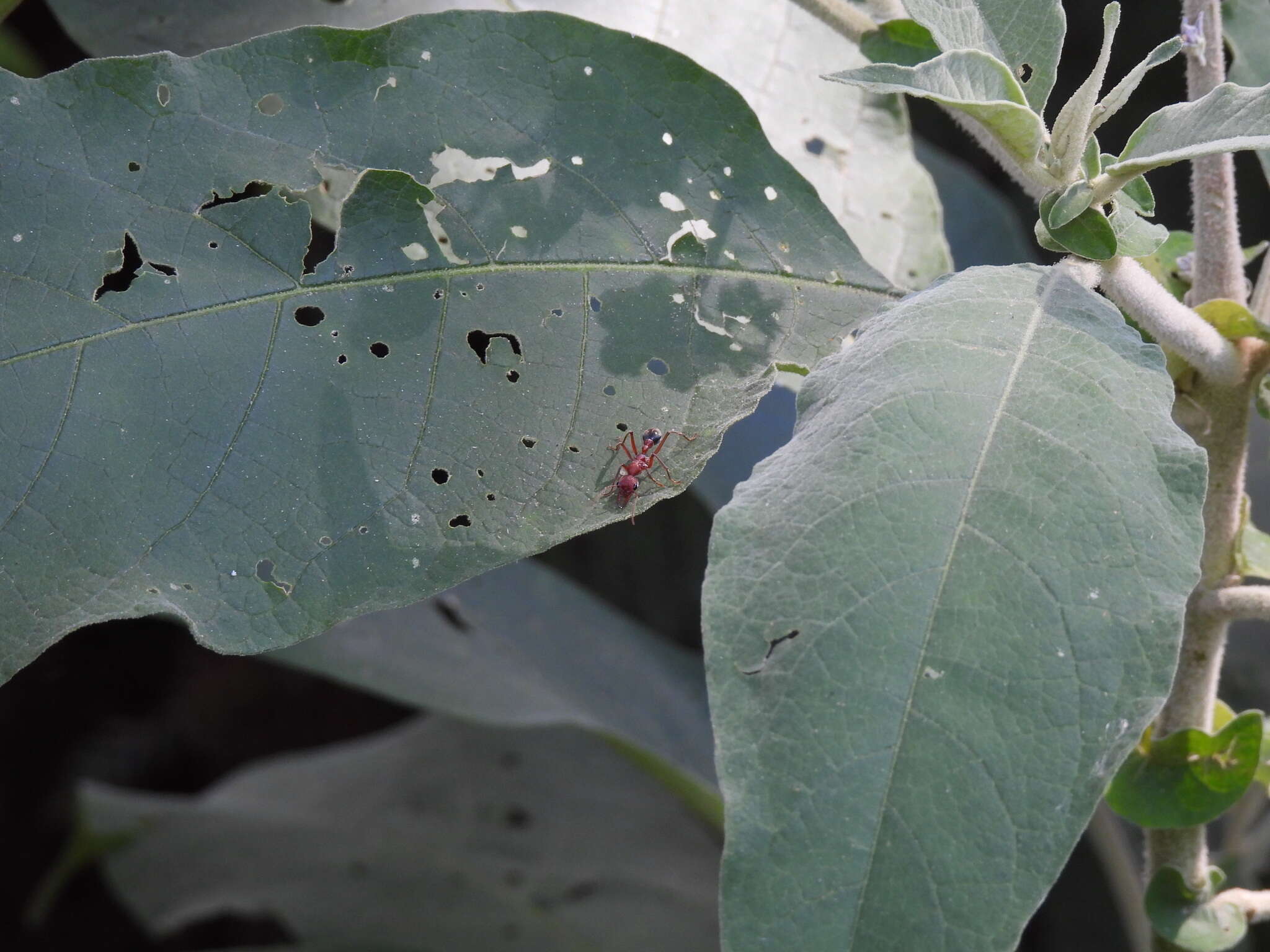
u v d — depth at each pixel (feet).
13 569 2.26
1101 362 2.19
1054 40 2.35
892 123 2.84
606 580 5.21
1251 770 2.43
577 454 2.37
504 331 2.40
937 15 2.34
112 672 6.20
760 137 2.45
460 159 2.43
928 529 2.12
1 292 2.32
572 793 4.69
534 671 3.19
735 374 2.41
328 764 4.89
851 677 2.09
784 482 2.17
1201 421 2.47
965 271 2.29
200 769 6.37
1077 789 2.06
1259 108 2.25
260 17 2.77
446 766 4.72
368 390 2.36
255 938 6.29
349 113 2.42
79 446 2.30
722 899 2.06
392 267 2.40
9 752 6.16
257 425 2.33
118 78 2.38
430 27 2.43
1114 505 2.13
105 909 6.18
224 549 2.30
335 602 2.30
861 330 2.29
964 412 2.16
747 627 2.11
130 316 2.33
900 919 2.05
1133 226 2.35
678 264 2.44
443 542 2.33
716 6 2.82
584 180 2.44
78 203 2.35
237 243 2.37
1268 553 2.58
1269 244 2.61
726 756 2.08
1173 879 2.51
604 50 2.44
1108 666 2.08
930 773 2.07
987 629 2.09
